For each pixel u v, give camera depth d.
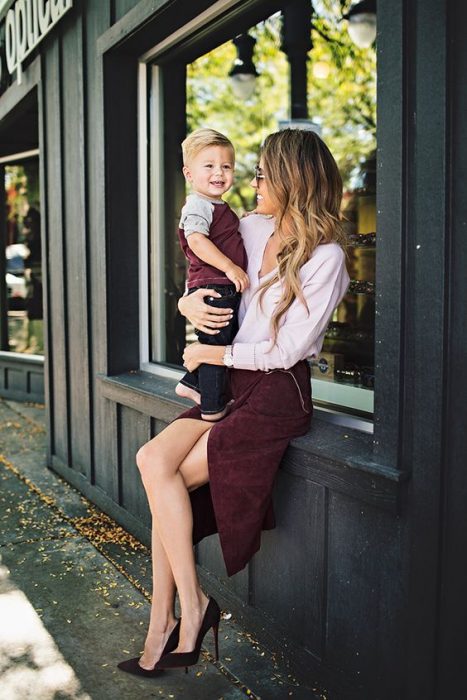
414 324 1.68
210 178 2.06
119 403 3.32
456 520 1.62
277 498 2.18
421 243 1.64
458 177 1.56
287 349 1.91
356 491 1.84
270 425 1.98
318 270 1.90
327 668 2.02
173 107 3.52
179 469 2.05
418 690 1.73
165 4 2.70
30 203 6.28
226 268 1.99
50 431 4.34
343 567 1.94
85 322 3.68
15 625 2.43
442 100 1.57
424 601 1.70
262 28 3.50
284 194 1.95
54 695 2.03
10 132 5.86
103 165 3.32
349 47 4.22
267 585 2.27
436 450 1.64
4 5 4.72
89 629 2.40
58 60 3.89
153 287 3.48
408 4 1.64
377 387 1.79
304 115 4.82
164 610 2.10
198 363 2.06
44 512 3.57
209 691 2.06
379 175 1.74
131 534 3.27
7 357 6.63
